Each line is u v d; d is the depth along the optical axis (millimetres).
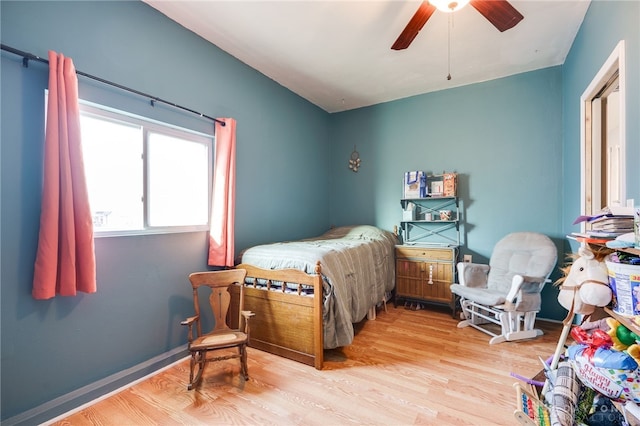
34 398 1539
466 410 1601
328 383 1871
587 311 1294
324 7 2104
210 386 1854
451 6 1692
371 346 2402
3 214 1458
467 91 3428
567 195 2805
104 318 1827
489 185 3316
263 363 2137
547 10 2113
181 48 2305
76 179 1601
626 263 1097
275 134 3326
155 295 2117
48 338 1593
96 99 1795
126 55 1952
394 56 2785
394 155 3902
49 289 1516
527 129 3115
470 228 3420
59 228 1570
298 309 2160
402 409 1616
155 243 2125
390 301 3699
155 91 2121
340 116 4336
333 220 4383
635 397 963
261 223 3113
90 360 1757
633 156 1429
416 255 3354
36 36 1564
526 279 2402
